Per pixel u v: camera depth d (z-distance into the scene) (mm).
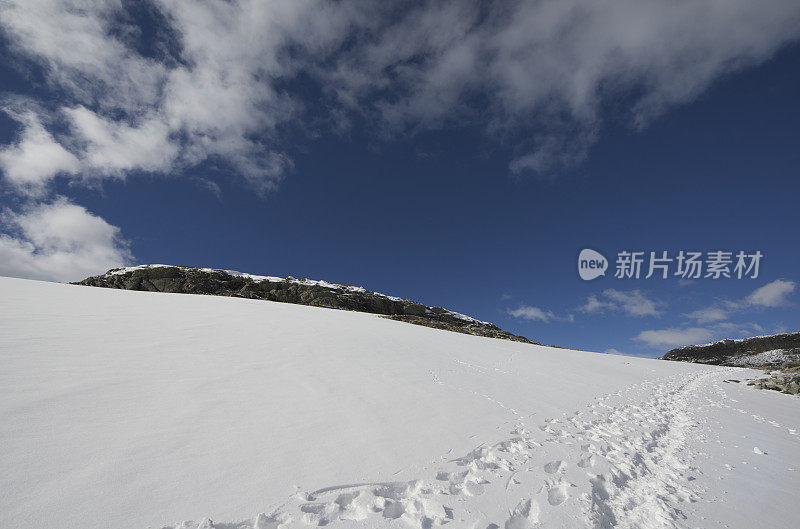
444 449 4820
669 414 9000
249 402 5738
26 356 6477
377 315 35438
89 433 3982
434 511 3350
